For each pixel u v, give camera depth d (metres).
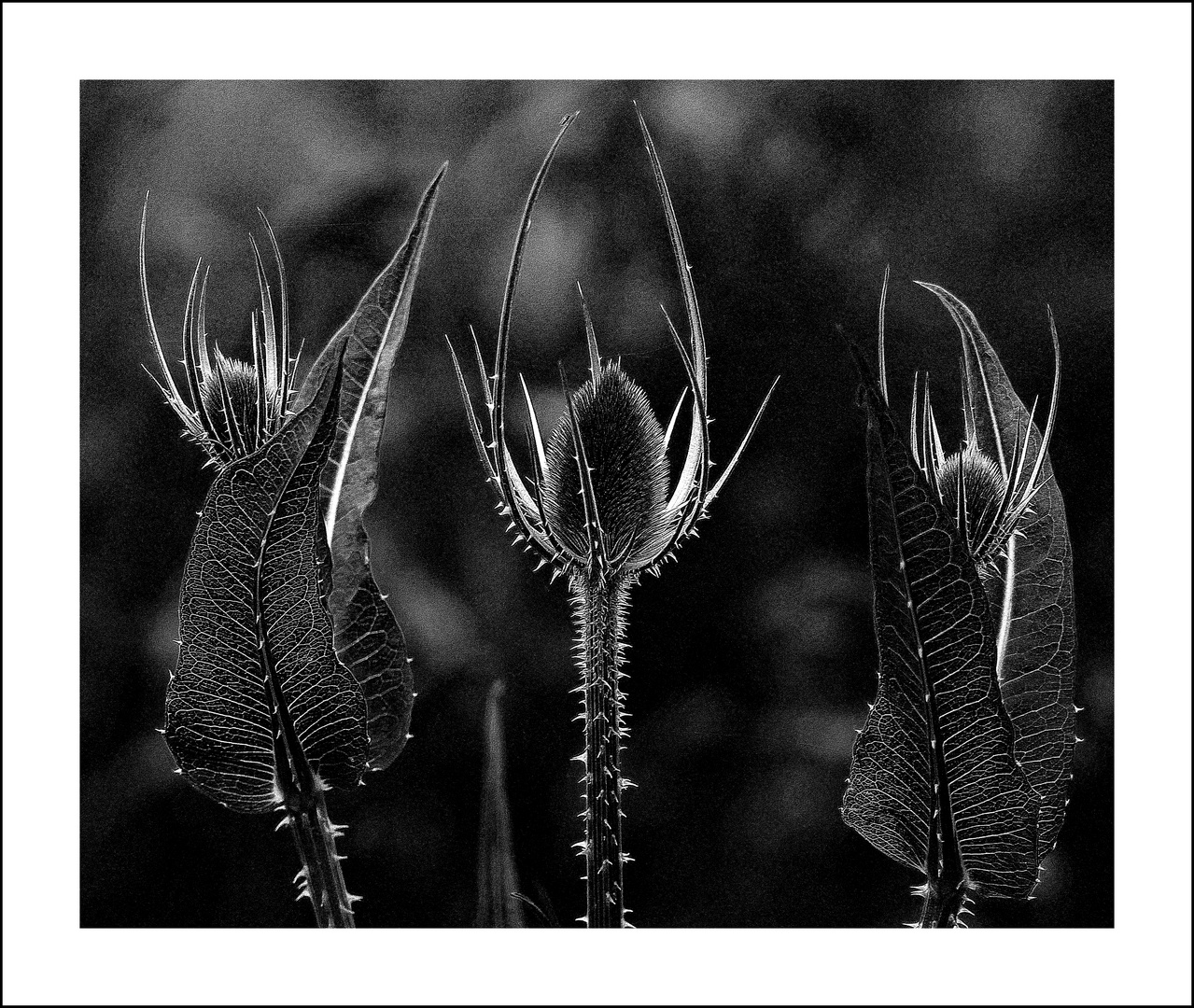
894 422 0.99
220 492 1.01
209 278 1.17
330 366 1.01
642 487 1.01
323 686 1.02
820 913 1.17
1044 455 1.04
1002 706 1.00
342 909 1.03
